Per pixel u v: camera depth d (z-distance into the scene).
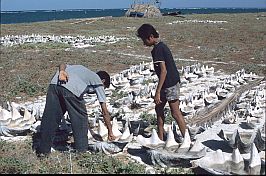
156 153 6.69
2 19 111.00
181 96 12.15
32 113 9.37
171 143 7.03
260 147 7.05
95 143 7.35
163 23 45.56
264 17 54.41
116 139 7.53
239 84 13.12
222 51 23.09
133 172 6.29
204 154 6.63
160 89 7.13
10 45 26.80
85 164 6.70
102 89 7.30
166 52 7.04
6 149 7.59
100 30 38.94
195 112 9.48
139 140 7.28
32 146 7.75
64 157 7.06
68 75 7.18
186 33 33.09
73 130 7.23
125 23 47.38
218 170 5.97
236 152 6.33
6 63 18.73
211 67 17.03
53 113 7.19
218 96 10.96
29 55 21.64
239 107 10.20
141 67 16.14
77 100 7.10
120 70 17.50
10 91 12.90
